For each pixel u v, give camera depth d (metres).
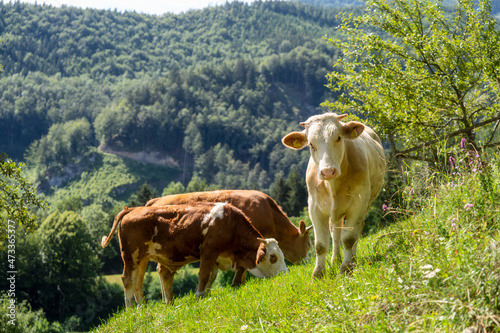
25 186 12.66
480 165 4.93
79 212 113.69
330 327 3.95
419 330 3.36
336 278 5.36
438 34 13.15
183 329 5.85
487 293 3.41
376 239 6.28
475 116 12.72
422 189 5.55
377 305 4.00
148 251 8.31
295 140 5.96
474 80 12.36
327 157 5.41
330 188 5.93
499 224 4.21
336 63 13.84
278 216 10.46
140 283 8.34
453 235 4.33
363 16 13.56
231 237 8.24
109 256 73.19
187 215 8.20
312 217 6.23
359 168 6.04
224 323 5.41
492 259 3.57
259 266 8.21
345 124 5.70
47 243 57.41
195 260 8.44
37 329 40.69
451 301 3.48
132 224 8.27
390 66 13.31
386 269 4.61
